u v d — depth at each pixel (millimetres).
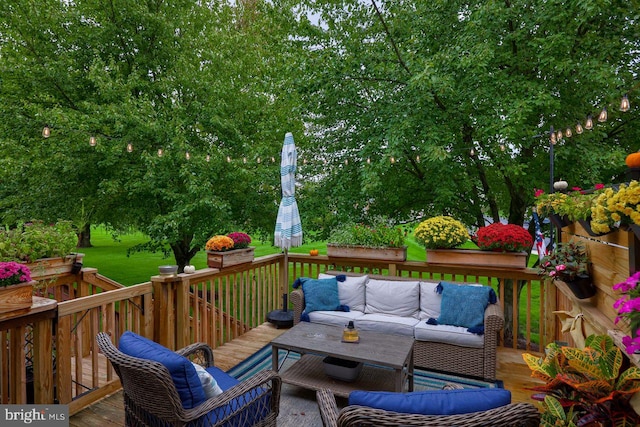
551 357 1705
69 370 2615
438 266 4250
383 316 3791
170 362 1651
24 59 6805
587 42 4523
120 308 3137
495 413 1108
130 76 6914
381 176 5668
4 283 2170
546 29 4812
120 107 6496
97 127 6496
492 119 4699
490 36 4945
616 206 1516
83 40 7379
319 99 5852
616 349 1471
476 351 3242
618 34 4703
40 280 3354
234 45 8039
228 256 4027
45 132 4035
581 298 2160
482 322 3297
